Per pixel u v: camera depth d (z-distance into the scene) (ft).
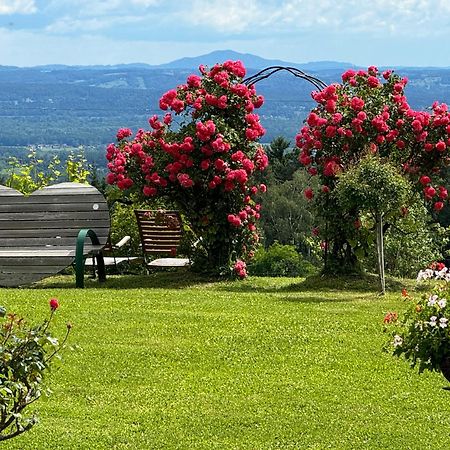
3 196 50.65
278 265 66.23
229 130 49.37
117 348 31.68
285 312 38.58
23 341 18.06
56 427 23.75
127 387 27.73
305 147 48.44
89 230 48.24
